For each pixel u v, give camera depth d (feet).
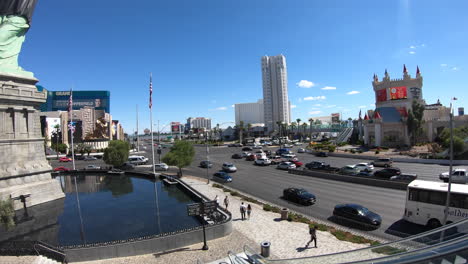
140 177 184.85
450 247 33.63
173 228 83.51
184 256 59.93
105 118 414.41
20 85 121.60
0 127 114.01
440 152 196.54
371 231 69.92
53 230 87.20
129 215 99.81
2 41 118.42
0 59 117.70
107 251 60.44
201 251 61.98
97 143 393.91
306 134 572.92
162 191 139.85
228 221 71.97
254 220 81.61
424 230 68.74
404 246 42.73
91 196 135.64
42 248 60.90
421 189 71.51
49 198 127.44
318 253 58.29
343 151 265.34
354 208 76.33
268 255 57.62
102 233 82.58
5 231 87.45
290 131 589.73
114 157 200.23
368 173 133.69
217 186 131.34
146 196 130.31
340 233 68.08
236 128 631.15
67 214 104.99
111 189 151.12
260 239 67.56
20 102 121.08
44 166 129.80
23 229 89.56
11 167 116.37
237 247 63.31
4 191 109.81
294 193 101.40
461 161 165.78
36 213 107.96
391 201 94.99
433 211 69.05
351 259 45.62
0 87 112.27
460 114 318.24
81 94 629.10
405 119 276.00
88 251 59.88
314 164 166.09
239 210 92.12
